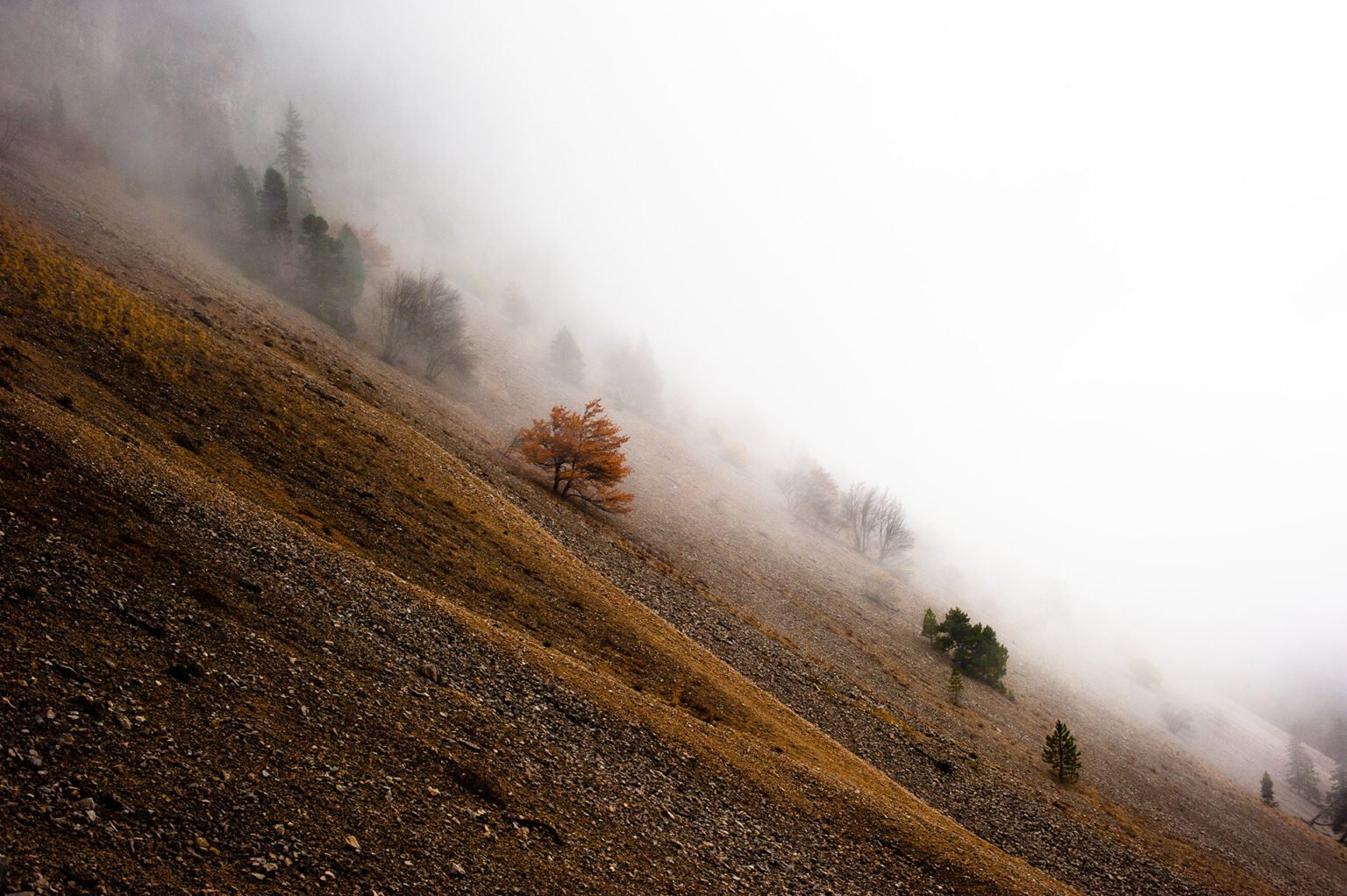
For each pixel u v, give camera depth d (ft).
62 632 31.19
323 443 91.86
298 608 46.83
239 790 27.73
